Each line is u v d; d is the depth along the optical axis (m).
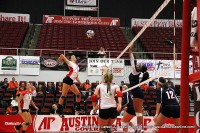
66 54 18.38
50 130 12.35
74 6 26.16
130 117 7.44
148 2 27.42
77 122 12.35
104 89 5.70
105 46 21.22
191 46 2.62
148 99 14.64
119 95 5.68
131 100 7.38
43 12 26.53
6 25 24.16
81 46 20.98
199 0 2.34
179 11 26.67
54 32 23.72
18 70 17.45
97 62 17.62
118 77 17.16
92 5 26.38
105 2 27.28
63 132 11.91
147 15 27.31
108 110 5.64
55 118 12.43
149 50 20.84
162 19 25.81
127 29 25.91
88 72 17.52
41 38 22.34
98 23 25.75
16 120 12.19
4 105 13.88
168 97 6.53
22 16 25.17
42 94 14.51
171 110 6.47
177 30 24.52
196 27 2.59
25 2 26.36
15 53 18.89
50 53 18.97
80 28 24.88
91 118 12.31
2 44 20.55
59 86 15.40
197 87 2.54
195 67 2.80
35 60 17.62
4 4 26.00
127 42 22.41
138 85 6.70
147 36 23.58
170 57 19.30
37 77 17.50
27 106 10.05
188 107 2.61
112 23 25.88
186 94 2.60
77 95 8.80
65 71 17.66
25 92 9.95
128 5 27.39
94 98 5.67
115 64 17.23
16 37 22.12
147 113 13.04
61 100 8.66
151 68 17.50
